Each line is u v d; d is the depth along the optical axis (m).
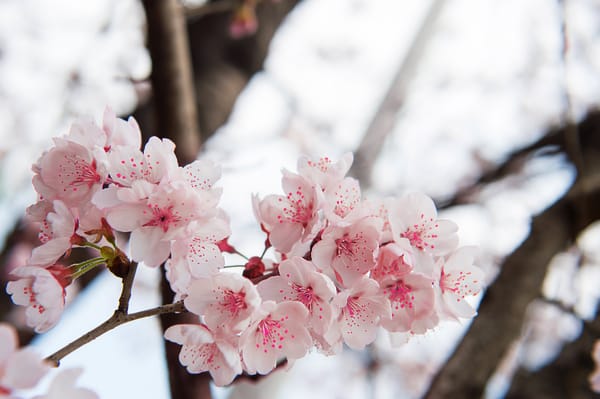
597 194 1.09
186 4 1.21
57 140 0.64
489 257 1.79
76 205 0.64
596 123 1.21
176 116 0.90
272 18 1.22
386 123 2.16
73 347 0.61
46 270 0.63
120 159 0.63
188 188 0.62
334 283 0.64
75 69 1.68
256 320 0.62
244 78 1.21
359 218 0.64
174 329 0.62
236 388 1.49
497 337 0.96
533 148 1.37
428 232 0.65
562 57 1.08
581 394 1.02
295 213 0.64
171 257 0.63
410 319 0.63
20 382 0.55
